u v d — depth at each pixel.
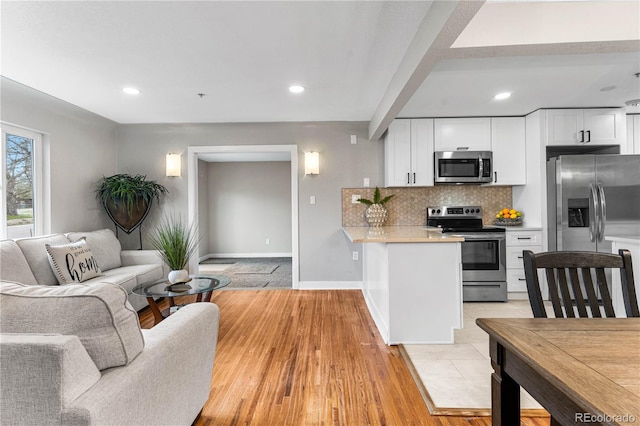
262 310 3.81
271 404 1.99
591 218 3.74
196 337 1.62
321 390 2.14
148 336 1.39
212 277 3.32
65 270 3.04
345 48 2.50
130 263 4.12
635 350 0.98
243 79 3.11
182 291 2.82
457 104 3.87
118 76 3.01
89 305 1.09
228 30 2.25
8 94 3.18
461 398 2.03
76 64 2.75
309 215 4.78
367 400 2.03
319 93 3.50
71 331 1.07
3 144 3.20
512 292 4.16
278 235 7.98
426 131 4.40
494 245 4.10
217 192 7.96
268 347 2.79
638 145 4.31
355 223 4.75
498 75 3.01
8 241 2.83
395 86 2.93
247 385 2.20
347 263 4.79
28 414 0.92
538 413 1.88
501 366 1.12
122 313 1.16
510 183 4.38
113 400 1.00
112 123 4.61
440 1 1.78
